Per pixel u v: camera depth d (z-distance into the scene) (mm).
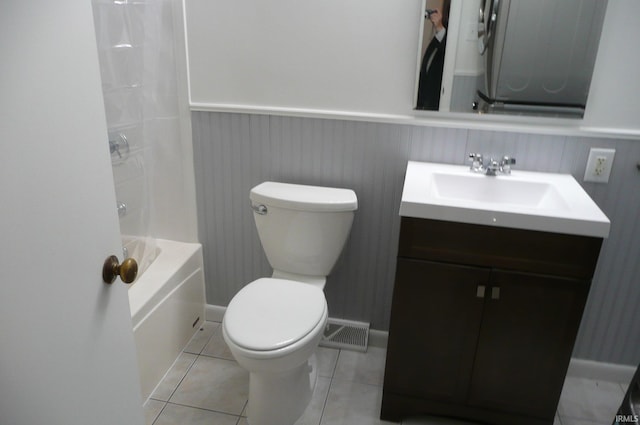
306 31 1819
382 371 2020
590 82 1668
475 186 1728
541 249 1400
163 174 2115
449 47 1719
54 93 723
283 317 1577
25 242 688
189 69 1958
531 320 1488
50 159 725
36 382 736
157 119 2014
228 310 1611
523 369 1560
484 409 1648
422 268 1501
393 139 1877
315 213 1801
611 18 1593
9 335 673
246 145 2016
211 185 2115
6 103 634
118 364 967
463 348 1577
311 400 1845
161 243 2229
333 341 2164
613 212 1796
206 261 2258
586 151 1740
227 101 1979
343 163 1954
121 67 1759
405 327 1593
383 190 1961
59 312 776
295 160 1995
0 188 635
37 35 681
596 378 2018
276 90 1921
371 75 1827
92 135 825
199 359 2064
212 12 1862
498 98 1753
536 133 1750
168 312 1946
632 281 1856
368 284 2109
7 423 689
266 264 2203
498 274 1453
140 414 1071
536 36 1652
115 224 917
